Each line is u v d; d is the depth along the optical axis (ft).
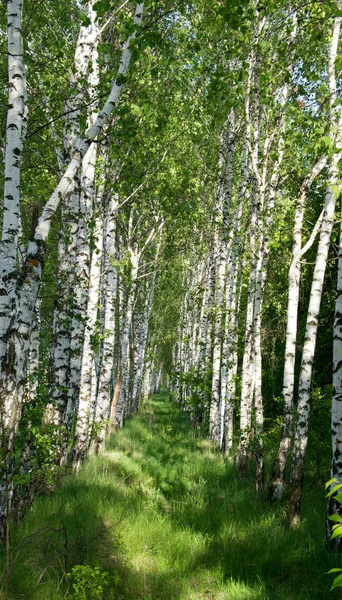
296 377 54.75
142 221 64.28
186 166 51.88
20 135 18.19
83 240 29.84
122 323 64.34
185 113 46.24
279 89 32.96
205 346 59.47
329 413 34.45
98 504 23.76
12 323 17.10
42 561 17.43
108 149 37.35
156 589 17.26
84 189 29.17
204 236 68.23
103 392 41.50
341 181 18.07
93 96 23.09
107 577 17.11
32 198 38.01
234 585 17.31
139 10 19.56
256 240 34.94
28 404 22.29
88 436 35.14
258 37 28.50
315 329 24.53
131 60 19.20
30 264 17.39
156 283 96.63
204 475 35.09
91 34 24.67
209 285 58.75
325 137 19.02
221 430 46.57
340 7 22.21
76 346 32.35
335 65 23.93
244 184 43.24
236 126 44.62
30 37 29.25
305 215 46.88
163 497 29.25
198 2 21.50
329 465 36.22
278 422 39.81
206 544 21.39
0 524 17.17
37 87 29.40
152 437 52.95
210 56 32.63
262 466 30.96
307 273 48.37
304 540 21.76
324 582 17.80
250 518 24.63
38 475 21.42
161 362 168.14
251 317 37.24
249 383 36.68
